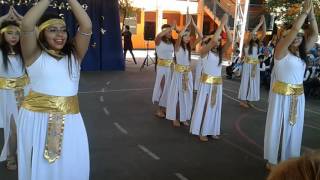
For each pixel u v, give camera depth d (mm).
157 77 7477
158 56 7395
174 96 6695
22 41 2646
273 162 4605
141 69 14992
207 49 5770
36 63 2725
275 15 12875
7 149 4426
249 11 18594
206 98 5867
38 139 2791
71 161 2861
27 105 2838
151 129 6480
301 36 4258
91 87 10453
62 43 2752
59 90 2779
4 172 4363
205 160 5082
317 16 10883
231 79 12852
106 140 5773
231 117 7633
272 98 4578
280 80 4480
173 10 22156
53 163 2795
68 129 2828
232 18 19844
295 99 4422
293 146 4512
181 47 6645
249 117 7688
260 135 6395
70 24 12797
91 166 4691
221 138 6125
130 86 10805
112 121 6910
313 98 10109
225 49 5887
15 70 4273
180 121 6781
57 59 2766
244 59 8867
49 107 2773
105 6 14062
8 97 4305
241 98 8781
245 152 5480
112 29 14359
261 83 11648
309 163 858
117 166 4730
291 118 4434
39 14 2592
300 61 4359
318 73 10148
